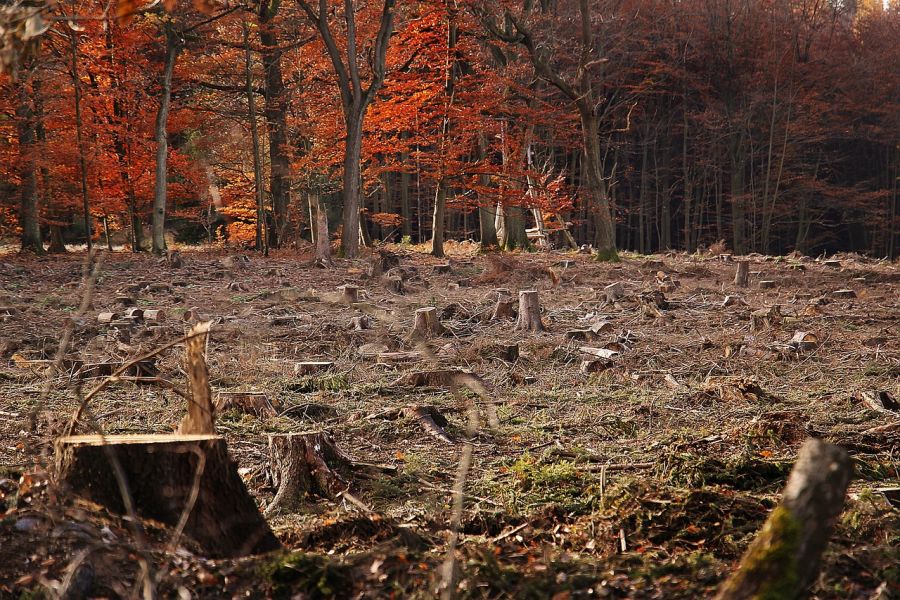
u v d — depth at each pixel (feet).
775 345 37.29
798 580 6.91
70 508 11.70
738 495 15.44
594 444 22.13
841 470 7.09
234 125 109.09
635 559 12.28
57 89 93.97
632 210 174.09
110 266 76.23
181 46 98.12
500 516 15.42
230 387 29.32
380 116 93.71
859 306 54.60
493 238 107.14
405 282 66.39
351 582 11.16
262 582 11.00
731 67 160.86
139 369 30.14
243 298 54.75
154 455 12.28
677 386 29.91
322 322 44.45
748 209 172.24
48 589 9.97
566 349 37.19
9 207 103.35
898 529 13.56
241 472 18.81
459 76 100.17
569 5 134.10
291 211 123.75
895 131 162.81
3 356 34.86
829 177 178.29
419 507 16.30
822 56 162.81
